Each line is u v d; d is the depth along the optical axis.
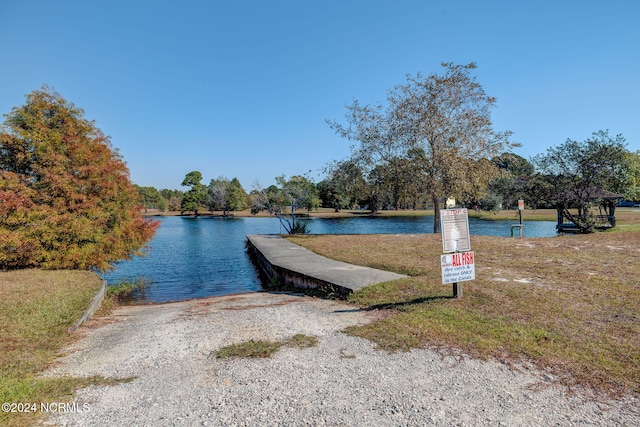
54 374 4.18
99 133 12.44
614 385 3.50
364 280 8.68
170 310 8.20
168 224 48.56
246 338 5.35
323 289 8.71
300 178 41.78
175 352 4.88
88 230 10.97
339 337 5.18
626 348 4.26
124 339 5.66
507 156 18.73
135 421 3.08
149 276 14.89
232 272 15.79
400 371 3.95
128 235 12.63
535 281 7.62
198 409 3.27
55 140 10.93
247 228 41.22
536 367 3.92
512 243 13.69
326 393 3.51
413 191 19.66
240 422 3.03
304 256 13.52
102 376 4.10
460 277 6.47
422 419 3.02
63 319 6.42
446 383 3.65
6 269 10.41
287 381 3.80
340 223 44.34
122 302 10.56
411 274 9.28
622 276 7.77
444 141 18.48
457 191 17.97
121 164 12.55
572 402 3.25
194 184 73.44
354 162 20.52
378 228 36.09
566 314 5.49
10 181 10.12
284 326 5.93
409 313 6.00
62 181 10.59
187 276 14.91
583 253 10.80
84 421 3.08
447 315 5.70
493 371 3.88
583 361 3.99
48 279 9.29
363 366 4.12
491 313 5.69
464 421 2.98
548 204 20.95
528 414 3.07
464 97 18.47
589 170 18.22
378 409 3.19
